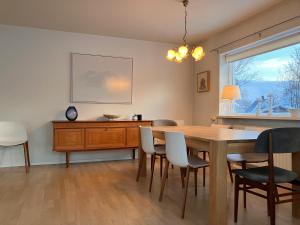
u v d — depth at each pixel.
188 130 2.88
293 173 2.05
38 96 4.37
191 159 2.53
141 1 3.23
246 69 4.24
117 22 4.02
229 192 2.86
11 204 2.46
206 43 4.97
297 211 2.18
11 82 4.23
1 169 3.98
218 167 1.91
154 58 5.13
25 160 3.89
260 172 2.08
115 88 4.83
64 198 2.64
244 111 4.30
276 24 3.31
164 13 3.62
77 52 4.58
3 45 4.18
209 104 4.88
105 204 2.48
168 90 5.25
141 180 3.36
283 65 3.55
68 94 4.54
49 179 3.39
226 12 3.57
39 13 3.67
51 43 4.43
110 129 4.38
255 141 2.00
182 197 2.70
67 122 4.11
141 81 5.04
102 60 4.74
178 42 5.17
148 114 5.10
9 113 4.22
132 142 4.52
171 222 2.09
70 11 3.59
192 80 5.40
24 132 4.10
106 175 3.62
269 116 3.45
